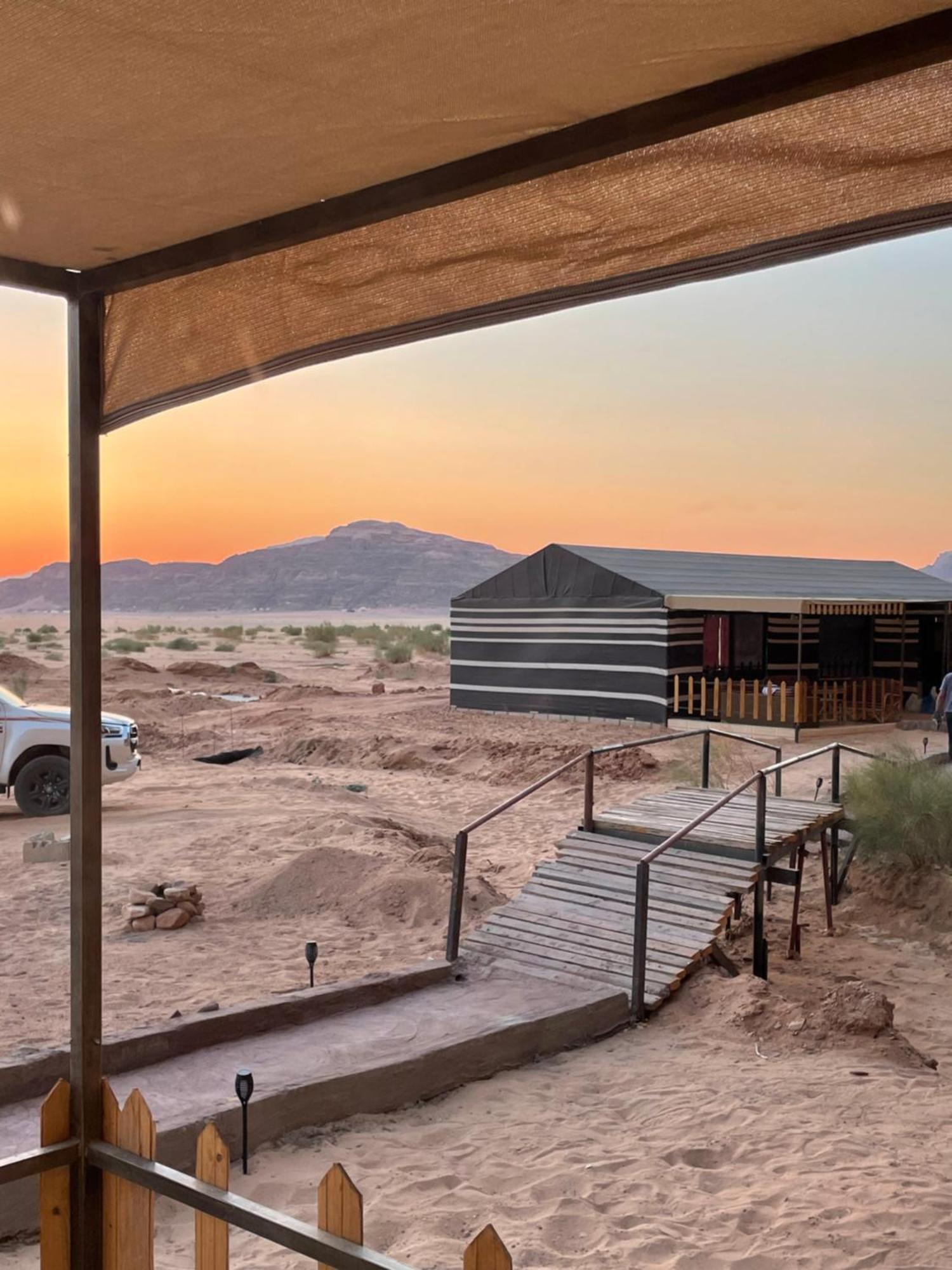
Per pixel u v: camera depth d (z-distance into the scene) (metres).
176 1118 5.61
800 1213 5.22
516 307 2.71
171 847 13.32
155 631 104.62
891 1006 8.12
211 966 9.16
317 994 7.52
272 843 13.41
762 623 27.73
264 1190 5.43
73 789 3.39
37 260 3.33
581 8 1.91
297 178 2.71
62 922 10.20
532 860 13.73
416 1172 5.68
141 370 3.42
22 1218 5.07
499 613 28.78
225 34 2.00
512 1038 7.30
